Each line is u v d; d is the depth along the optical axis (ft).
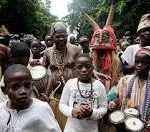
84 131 15.06
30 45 25.27
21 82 10.42
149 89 14.82
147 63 14.94
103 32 18.49
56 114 16.81
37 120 10.82
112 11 19.61
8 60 14.34
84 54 15.55
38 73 16.78
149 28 17.51
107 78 17.89
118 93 15.62
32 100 11.05
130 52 18.35
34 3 119.44
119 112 14.57
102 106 15.30
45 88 17.01
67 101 15.51
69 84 15.53
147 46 17.63
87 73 15.21
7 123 10.77
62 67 17.88
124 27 83.35
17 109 10.85
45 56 18.38
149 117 14.60
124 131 14.39
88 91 15.26
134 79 15.29
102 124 15.67
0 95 12.94
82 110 14.33
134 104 14.96
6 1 97.25
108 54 18.54
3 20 105.60
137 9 79.71
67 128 15.34
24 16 110.01
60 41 17.74
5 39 20.47
